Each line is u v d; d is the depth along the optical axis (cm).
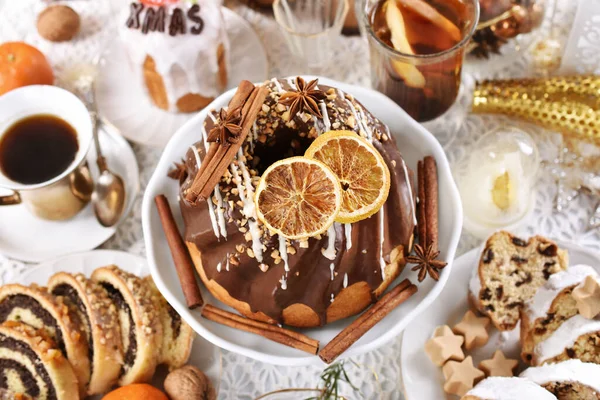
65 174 84
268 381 84
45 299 83
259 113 74
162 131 93
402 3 85
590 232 88
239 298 75
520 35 92
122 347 83
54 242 89
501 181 86
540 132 93
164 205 78
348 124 74
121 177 91
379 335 74
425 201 78
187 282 76
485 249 83
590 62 91
